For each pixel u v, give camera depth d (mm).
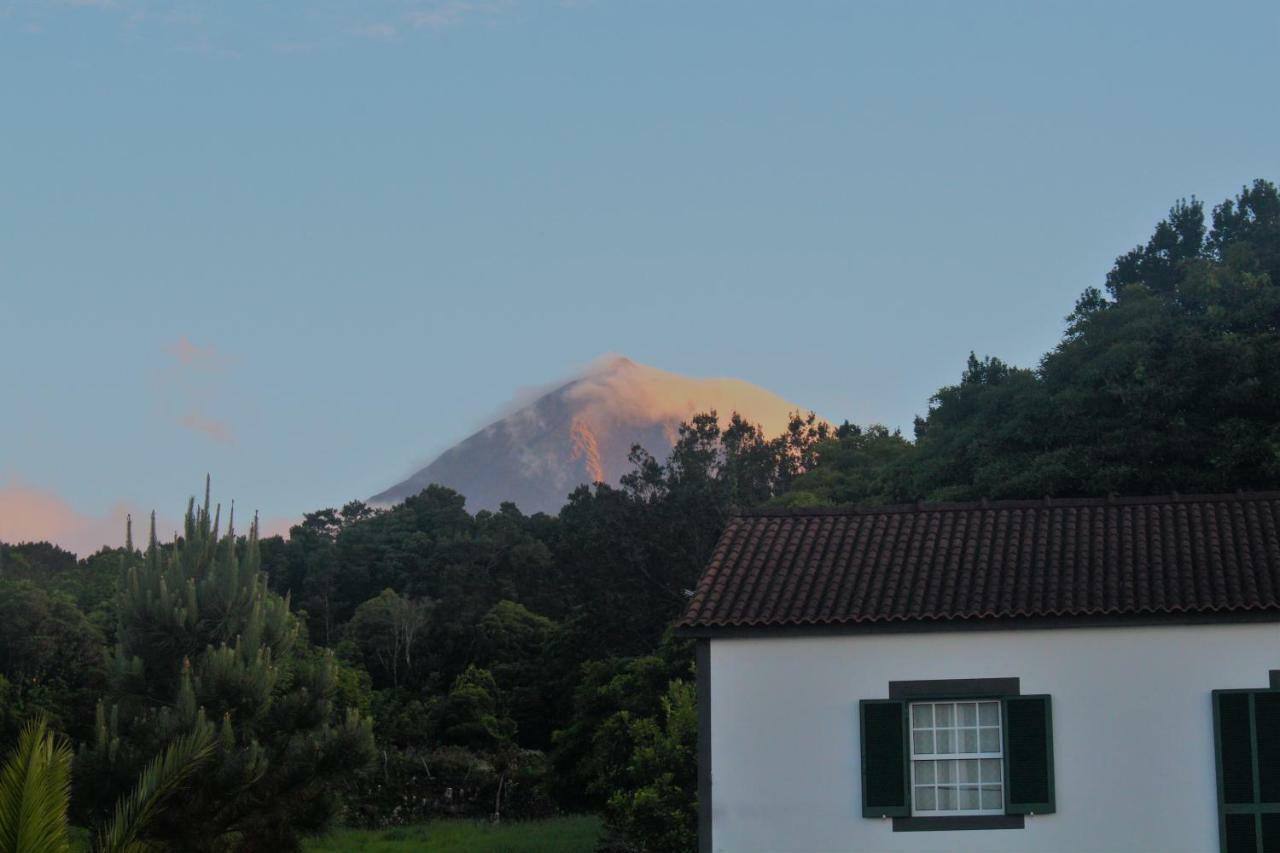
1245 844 18766
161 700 25422
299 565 90312
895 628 19594
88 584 72312
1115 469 33125
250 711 24750
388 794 45531
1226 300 36156
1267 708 18969
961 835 19234
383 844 36250
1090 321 37188
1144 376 34219
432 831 39656
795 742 19719
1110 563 20266
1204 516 21266
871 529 22016
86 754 23000
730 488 56750
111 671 25438
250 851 23984
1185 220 48688
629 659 45531
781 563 21250
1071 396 35062
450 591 78500
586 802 46469
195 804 23000
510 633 72000
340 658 69938
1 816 13484
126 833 15969
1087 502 21984
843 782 19578
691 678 36750
